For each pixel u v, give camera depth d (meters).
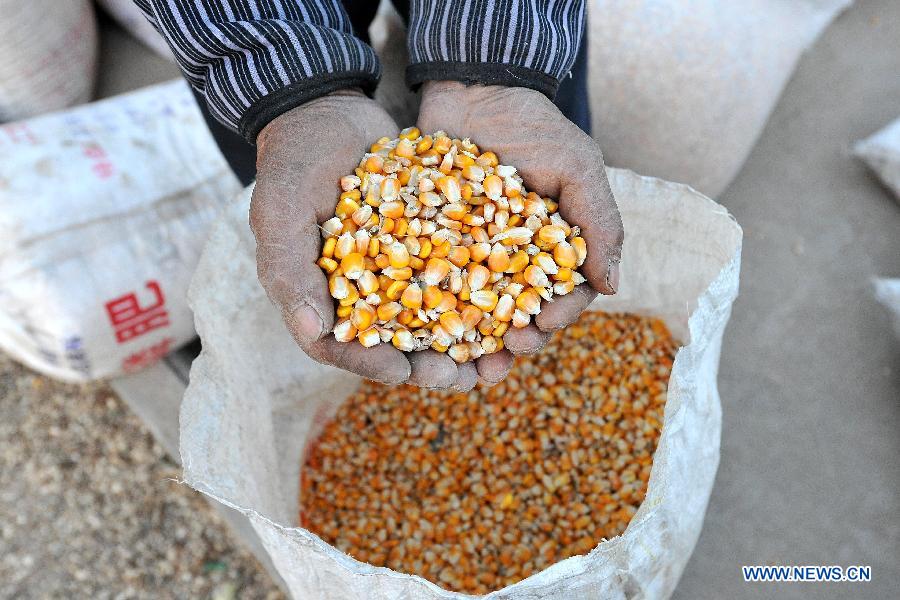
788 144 2.02
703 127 1.66
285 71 1.04
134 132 1.66
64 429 2.01
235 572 1.86
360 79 1.13
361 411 1.55
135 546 1.89
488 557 1.40
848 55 2.11
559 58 1.12
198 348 1.81
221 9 1.04
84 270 1.54
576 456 1.45
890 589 1.54
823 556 1.58
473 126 1.16
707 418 1.21
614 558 1.00
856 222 1.92
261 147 1.08
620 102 1.65
